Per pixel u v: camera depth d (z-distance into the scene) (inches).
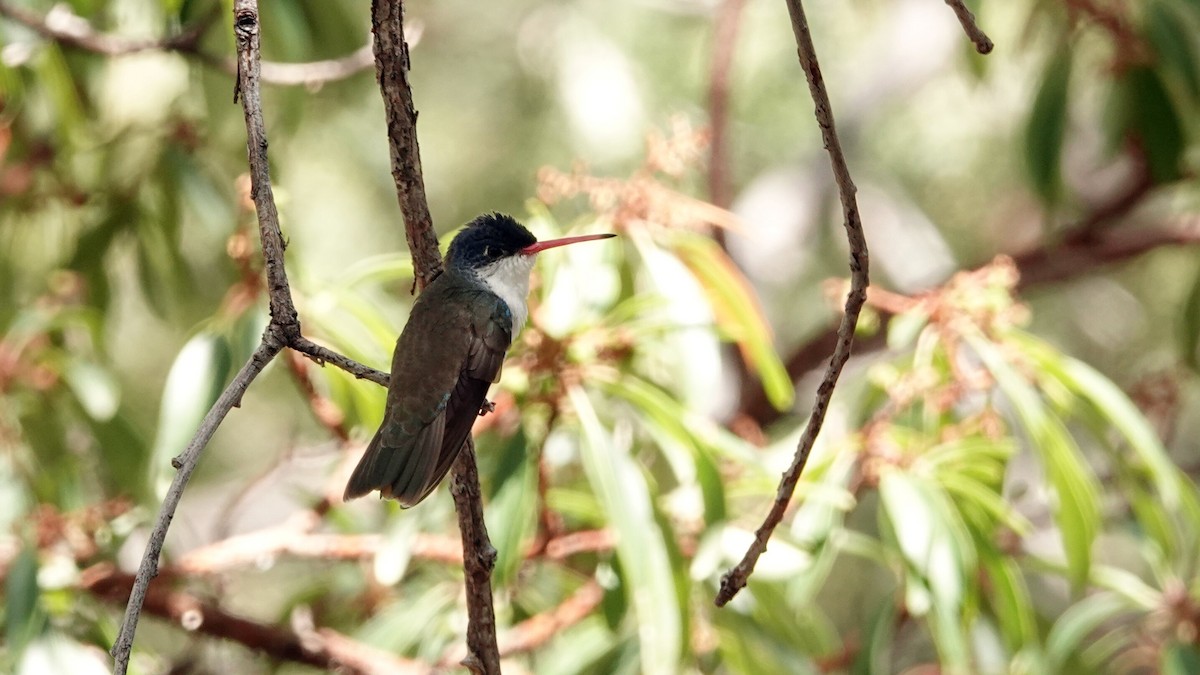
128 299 543.8
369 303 351.9
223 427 570.9
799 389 572.4
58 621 342.3
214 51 427.5
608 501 314.7
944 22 613.9
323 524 408.8
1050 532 546.3
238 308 339.6
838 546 348.5
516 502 322.7
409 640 376.2
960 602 323.3
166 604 360.2
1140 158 530.0
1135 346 625.0
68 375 389.4
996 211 619.8
